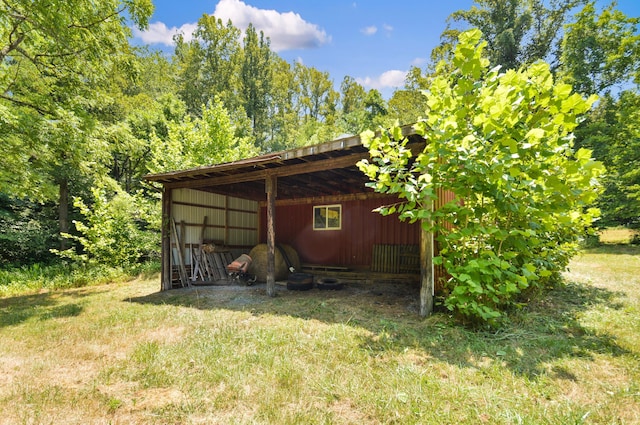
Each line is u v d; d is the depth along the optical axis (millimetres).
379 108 27375
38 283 8820
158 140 14031
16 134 7156
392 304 5699
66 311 5641
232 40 37531
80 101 8508
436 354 3275
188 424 2182
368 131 4191
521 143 3547
